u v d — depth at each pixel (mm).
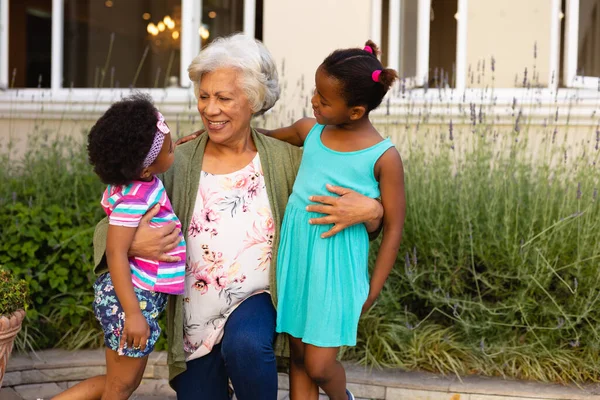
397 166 2498
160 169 2379
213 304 2529
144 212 2350
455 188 4203
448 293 3768
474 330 3803
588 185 4031
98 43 6746
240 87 2471
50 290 4082
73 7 6461
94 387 2641
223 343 2461
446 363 3666
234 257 2531
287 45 5262
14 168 5055
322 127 2648
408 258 3648
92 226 4246
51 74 5957
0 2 5723
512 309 3752
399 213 2525
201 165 2602
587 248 3734
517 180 4152
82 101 5496
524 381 3529
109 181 2328
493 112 4789
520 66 5738
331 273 2467
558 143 4918
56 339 4027
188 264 2549
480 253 3828
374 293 2543
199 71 2484
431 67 5547
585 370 3559
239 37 2578
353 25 5156
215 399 2641
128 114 2295
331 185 2486
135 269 2383
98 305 2414
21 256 4066
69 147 5023
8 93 5648
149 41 6719
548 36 5668
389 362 3730
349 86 2383
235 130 2523
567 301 3748
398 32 5250
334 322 2451
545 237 3748
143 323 2316
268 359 2418
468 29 5758
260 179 2604
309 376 2529
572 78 5078
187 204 2551
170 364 2555
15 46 6168
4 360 2916
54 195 4512
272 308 2568
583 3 5414
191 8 5551
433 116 4910
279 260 2539
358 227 2537
